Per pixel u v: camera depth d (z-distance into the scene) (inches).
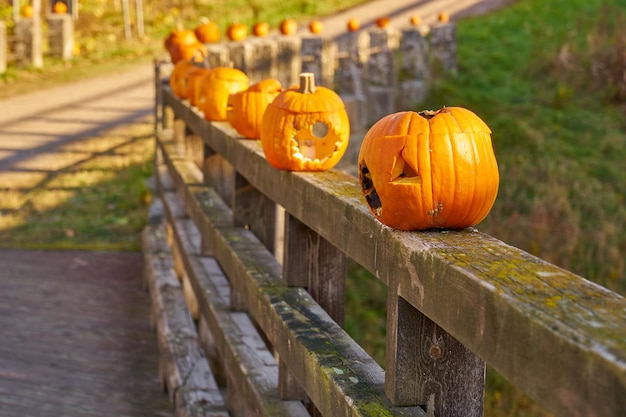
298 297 140.9
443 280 80.4
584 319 62.8
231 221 207.6
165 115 414.3
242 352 162.2
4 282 323.3
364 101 594.2
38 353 249.4
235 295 187.2
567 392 59.5
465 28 985.5
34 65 864.3
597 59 858.8
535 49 920.3
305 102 142.9
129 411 210.5
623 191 648.4
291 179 140.6
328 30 989.2
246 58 464.1
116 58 924.6
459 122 95.7
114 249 381.1
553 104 792.3
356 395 98.6
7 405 212.5
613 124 764.6
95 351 252.8
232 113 195.9
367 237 102.5
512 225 557.3
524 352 65.1
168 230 319.6
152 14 1106.7
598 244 550.0
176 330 226.4
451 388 95.0
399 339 93.4
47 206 459.2
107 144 584.1
